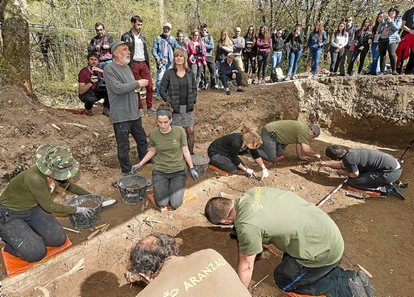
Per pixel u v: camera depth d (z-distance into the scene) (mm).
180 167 4188
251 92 7910
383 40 7688
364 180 4746
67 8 11383
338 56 8875
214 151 5148
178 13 14602
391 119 7242
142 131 4641
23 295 2990
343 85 7781
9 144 4473
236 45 8812
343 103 7750
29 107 5352
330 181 5219
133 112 4340
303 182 5148
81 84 6039
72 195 4414
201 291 1596
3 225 3178
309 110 8102
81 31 11070
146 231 3830
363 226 4121
